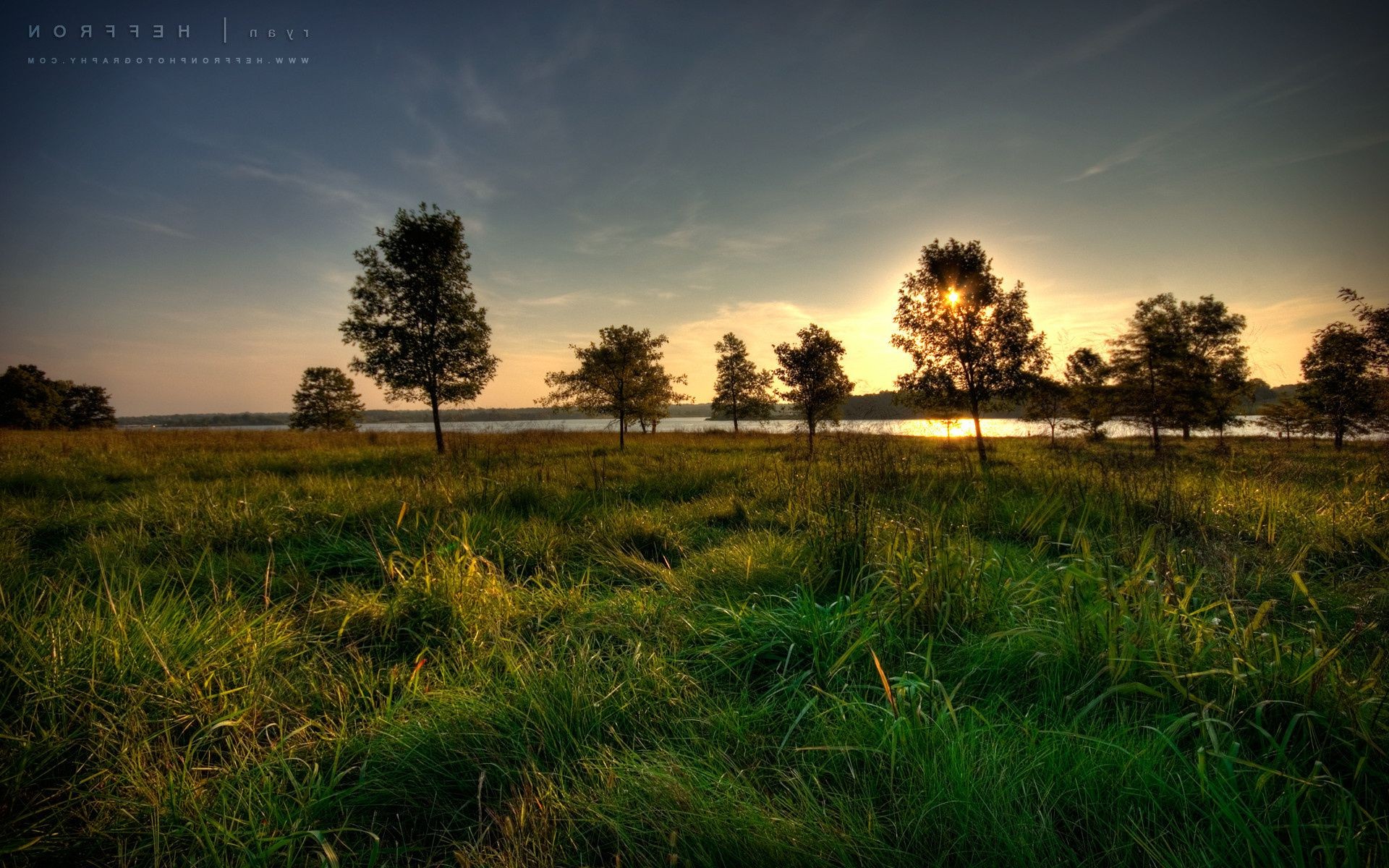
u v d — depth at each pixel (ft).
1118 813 5.27
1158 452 36.27
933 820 5.31
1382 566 12.85
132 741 6.29
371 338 51.29
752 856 4.88
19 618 8.59
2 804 5.47
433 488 20.56
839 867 4.83
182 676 7.43
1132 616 8.56
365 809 6.06
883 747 6.31
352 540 15.57
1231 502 18.24
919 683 7.04
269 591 12.07
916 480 20.88
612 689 7.64
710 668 8.90
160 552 14.56
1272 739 5.97
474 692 7.77
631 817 5.44
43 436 61.98
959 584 9.81
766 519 19.07
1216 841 4.85
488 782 6.34
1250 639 7.63
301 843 5.39
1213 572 10.87
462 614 10.21
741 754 6.68
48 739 6.12
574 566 14.66
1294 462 26.22
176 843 5.36
